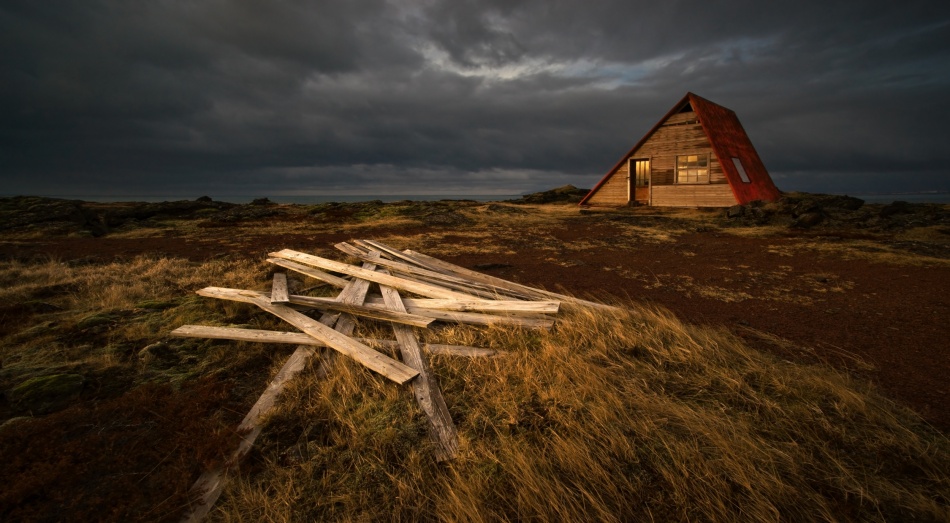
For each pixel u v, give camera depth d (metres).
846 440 3.28
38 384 4.03
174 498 2.81
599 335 5.06
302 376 4.31
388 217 21.77
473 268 10.08
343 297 6.25
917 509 2.65
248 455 3.23
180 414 3.71
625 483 2.91
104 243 14.48
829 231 16.14
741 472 2.88
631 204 25.69
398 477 3.01
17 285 7.79
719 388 4.05
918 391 4.18
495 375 4.23
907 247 12.48
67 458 3.10
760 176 25.20
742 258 11.45
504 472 3.03
